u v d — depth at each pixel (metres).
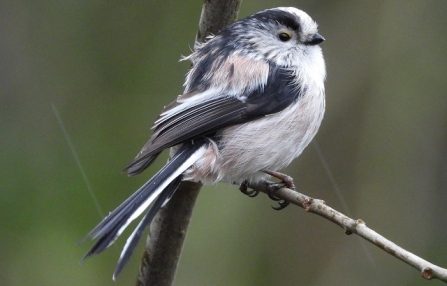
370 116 12.82
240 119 8.05
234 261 12.70
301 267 12.72
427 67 12.72
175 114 7.91
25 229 12.38
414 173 12.67
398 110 12.70
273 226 12.89
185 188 8.05
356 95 12.91
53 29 13.79
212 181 8.05
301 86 8.33
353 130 12.89
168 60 13.69
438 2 12.79
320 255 12.70
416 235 12.56
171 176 7.50
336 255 12.63
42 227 12.42
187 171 7.83
